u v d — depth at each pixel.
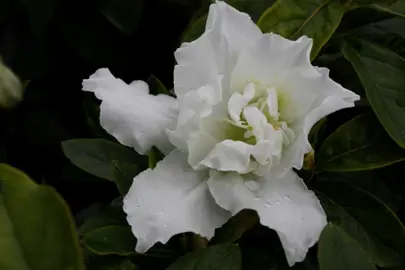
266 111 0.27
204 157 0.27
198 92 0.26
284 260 0.29
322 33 0.30
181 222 0.26
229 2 0.32
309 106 0.26
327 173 0.31
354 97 0.26
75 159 0.32
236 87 0.27
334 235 0.26
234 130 0.27
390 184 0.32
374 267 0.26
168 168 0.27
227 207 0.26
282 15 0.30
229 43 0.27
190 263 0.26
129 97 0.28
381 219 0.29
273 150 0.26
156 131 0.28
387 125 0.29
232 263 0.26
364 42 0.31
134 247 0.28
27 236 0.21
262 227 0.29
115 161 0.30
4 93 0.33
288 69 0.27
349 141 0.30
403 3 0.31
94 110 0.35
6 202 0.21
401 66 0.30
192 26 0.31
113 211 0.30
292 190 0.26
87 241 0.28
